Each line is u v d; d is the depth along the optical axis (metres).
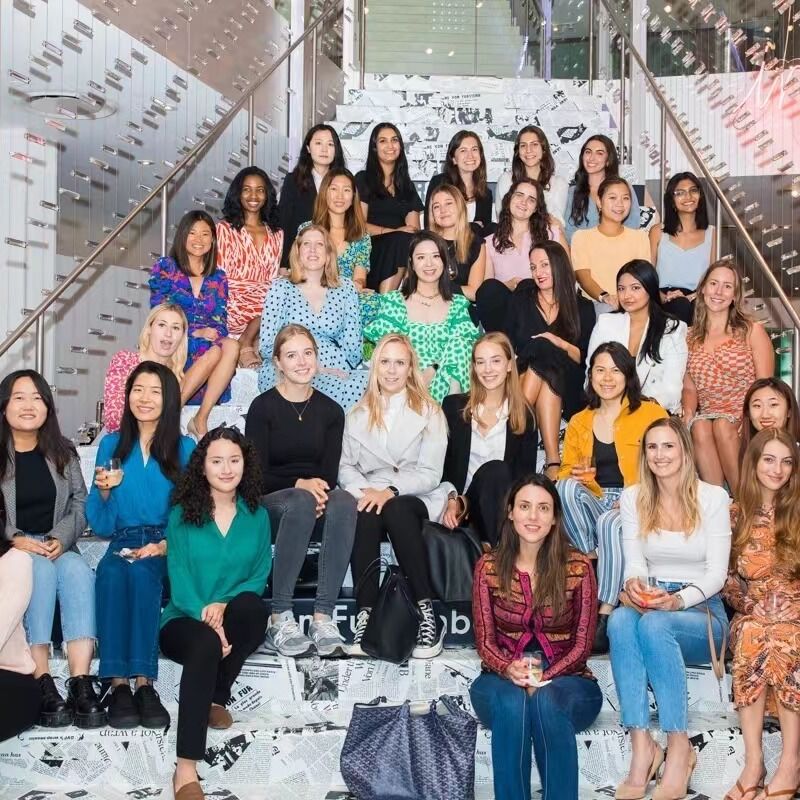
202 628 3.23
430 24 8.61
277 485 3.81
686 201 5.37
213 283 4.73
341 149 5.89
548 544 3.28
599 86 8.02
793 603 3.23
